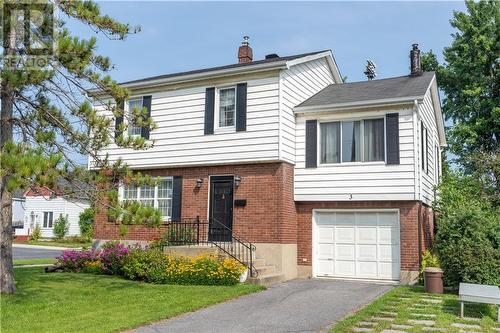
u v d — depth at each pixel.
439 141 22.66
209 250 15.18
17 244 36.66
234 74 16.58
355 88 18.66
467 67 25.89
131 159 18.41
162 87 18.14
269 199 15.83
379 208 15.59
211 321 9.33
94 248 18.75
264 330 8.68
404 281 14.95
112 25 11.75
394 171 15.37
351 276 15.93
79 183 11.39
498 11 25.31
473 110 25.89
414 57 19.12
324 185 16.33
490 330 8.80
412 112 15.32
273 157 15.71
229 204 16.58
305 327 8.91
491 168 21.05
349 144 16.25
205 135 17.09
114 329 8.44
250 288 12.74
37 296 11.30
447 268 12.85
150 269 13.89
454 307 10.89
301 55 18.00
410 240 15.04
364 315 9.79
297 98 17.23
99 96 14.39
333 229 16.41
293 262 16.25
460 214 13.37
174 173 17.70
